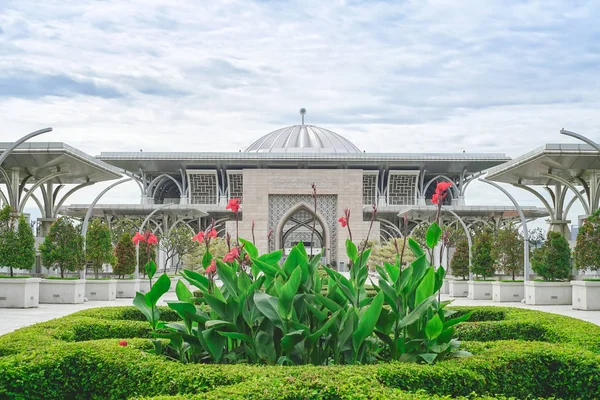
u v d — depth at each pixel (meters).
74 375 7.66
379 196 86.06
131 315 13.27
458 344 8.16
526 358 7.85
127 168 89.00
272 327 7.93
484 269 32.41
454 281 35.16
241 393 5.85
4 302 23.81
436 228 8.21
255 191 71.12
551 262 27.39
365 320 7.38
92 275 39.69
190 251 49.94
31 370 7.33
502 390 7.48
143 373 7.14
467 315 7.67
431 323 7.41
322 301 7.80
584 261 23.55
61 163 30.94
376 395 5.76
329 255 70.62
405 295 8.02
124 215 74.44
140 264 34.75
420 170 88.00
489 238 33.00
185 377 6.77
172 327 8.13
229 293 8.10
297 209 71.56
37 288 24.64
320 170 71.06
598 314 22.58
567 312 23.48
